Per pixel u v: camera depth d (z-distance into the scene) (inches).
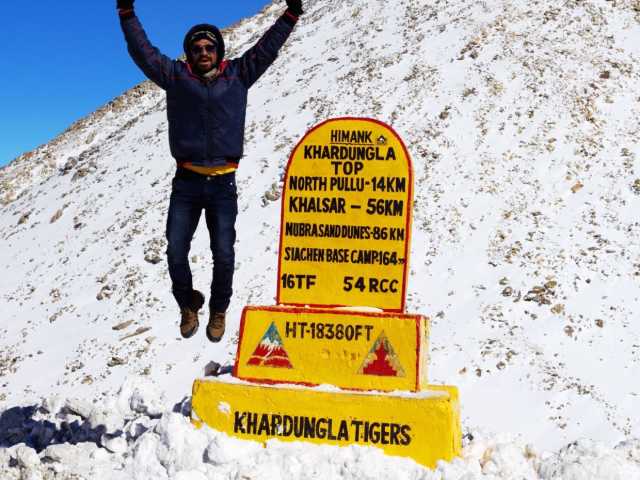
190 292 219.9
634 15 1107.3
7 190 1592.0
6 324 817.5
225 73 208.1
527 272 659.4
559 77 962.7
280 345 226.7
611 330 579.5
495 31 1095.6
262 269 738.2
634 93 933.8
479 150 858.8
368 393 213.0
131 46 203.3
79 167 1348.4
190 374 589.3
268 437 215.2
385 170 235.8
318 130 240.2
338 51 1289.4
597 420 473.7
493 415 483.5
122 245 896.3
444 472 196.4
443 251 716.0
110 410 281.6
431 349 565.9
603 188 774.5
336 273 236.4
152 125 1382.9
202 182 209.6
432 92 988.6
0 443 311.3
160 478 208.5
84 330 731.4
